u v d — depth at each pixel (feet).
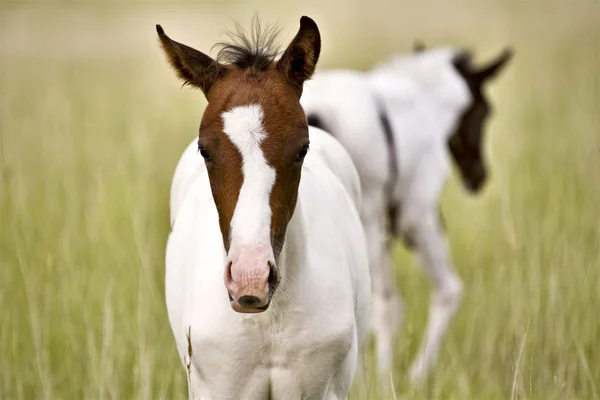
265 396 19.57
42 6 95.96
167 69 62.49
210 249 19.56
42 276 33.01
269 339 18.88
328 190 21.45
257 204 16.61
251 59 18.45
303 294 18.72
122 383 27.50
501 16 96.99
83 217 37.83
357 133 30.89
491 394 28.25
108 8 97.66
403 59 40.63
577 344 27.07
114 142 48.24
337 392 20.38
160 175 42.27
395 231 35.88
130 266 32.48
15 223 34.65
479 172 42.39
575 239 33.68
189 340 19.17
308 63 18.31
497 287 33.68
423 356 32.45
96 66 71.72
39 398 26.58
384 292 34.76
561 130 51.96
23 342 30.60
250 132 17.03
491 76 41.83
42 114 50.29
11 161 41.01
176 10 95.50
